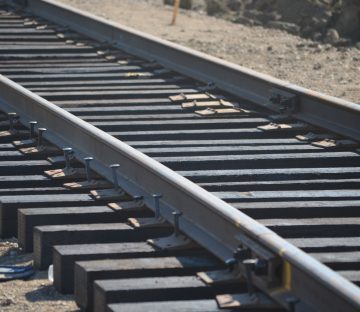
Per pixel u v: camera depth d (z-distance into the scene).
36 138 14.20
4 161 13.28
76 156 12.80
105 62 19.86
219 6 30.45
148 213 10.93
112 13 29.11
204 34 26.31
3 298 9.48
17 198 11.50
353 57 22.95
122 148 11.47
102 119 15.27
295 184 11.92
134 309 8.23
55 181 12.33
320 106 14.66
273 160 13.03
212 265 9.27
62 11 23.00
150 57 19.47
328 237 10.14
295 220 10.35
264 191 11.59
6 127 15.12
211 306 8.30
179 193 10.13
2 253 10.93
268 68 21.84
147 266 9.16
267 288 8.20
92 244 9.96
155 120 15.39
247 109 16.12
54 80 18.22
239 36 26.11
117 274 9.05
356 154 13.42
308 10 27.45
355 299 7.10
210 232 9.45
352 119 13.95
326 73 21.19
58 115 13.52
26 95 14.83
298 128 14.66
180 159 12.84
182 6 31.81
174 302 8.41
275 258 8.20
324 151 13.66
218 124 15.10
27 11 24.42
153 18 28.69
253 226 8.59
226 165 12.89
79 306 9.14
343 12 26.59
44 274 10.13
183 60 18.41
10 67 19.14
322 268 7.62
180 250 9.66
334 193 11.45
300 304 7.87
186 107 16.05
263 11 29.05
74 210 10.86
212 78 17.44
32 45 21.02
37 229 10.26
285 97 15.20
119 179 11.55
